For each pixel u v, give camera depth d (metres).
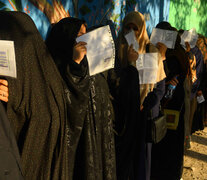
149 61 2.21
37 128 1.34
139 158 2.19
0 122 1.12
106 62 1.61
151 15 3.80
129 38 1.97
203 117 4.30
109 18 2.79
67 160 1.44
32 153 1.35
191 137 4.48
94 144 1.61
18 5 1.72
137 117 2.03
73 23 1.58
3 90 1.26
